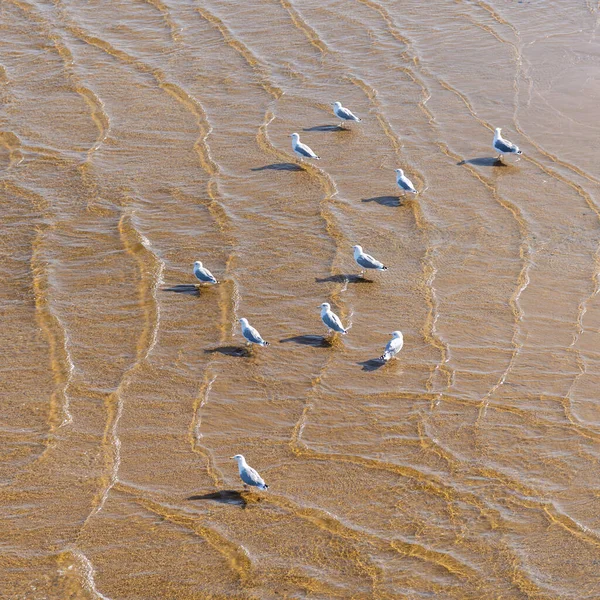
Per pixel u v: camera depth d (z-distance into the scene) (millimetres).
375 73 39219
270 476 20703
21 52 40562
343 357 24359
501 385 23312
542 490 20281
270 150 33875
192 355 24469
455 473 20750
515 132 35125
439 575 18312
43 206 30625
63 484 20484
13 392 23188
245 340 24984
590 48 41375
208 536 19219
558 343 24734
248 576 18344
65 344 24828
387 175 32562
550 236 29266
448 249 28672
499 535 19188
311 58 40344
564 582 18141
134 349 24688
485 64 39969
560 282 27156
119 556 18781
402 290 26875
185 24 43125
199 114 36094
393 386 23344
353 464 21031
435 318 25719
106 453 21344
